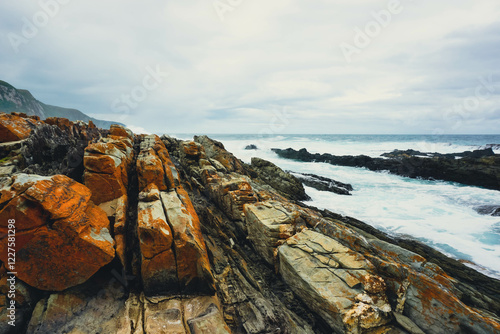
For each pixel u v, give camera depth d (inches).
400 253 400.5
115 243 305.6
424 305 297.7
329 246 372.8
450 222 663.8
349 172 1400.1
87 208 309.7
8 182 264.1
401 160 1364.4
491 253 508.1
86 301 269.0
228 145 2524.6
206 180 641.6
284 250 382.3
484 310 320.2
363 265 334.6
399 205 811.4
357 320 278.1
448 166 1178.0
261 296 333.4
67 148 493.0
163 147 696.4
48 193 257.8
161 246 299.6
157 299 291.1
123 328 248.4
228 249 427.2
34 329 236.8
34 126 481.4
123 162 423.2
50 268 254.8
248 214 472.4
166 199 394.9
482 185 1074.7
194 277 308.7
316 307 316.5
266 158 1921.8
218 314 274.4
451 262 466.6
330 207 792.9
